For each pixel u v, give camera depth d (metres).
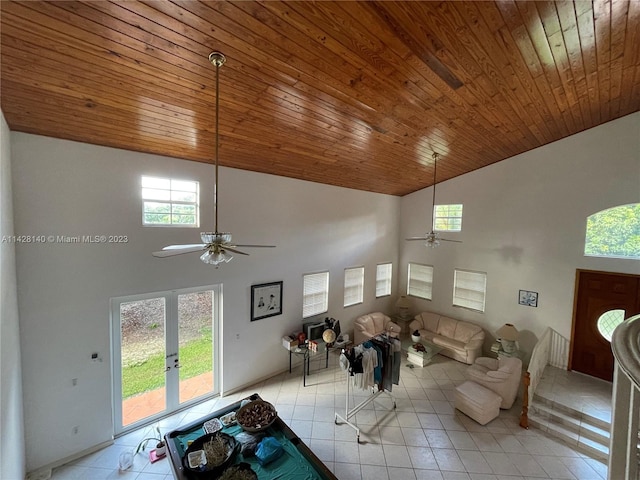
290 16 1.94
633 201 4.55
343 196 6.50
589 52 2.71
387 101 3.11
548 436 3.95
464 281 6.76
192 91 2.58
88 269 3.38
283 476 2.54
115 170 3.51
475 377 4.81
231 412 3.39
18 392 2.84
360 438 3.88
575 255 5.14
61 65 2.11
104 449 3.57
